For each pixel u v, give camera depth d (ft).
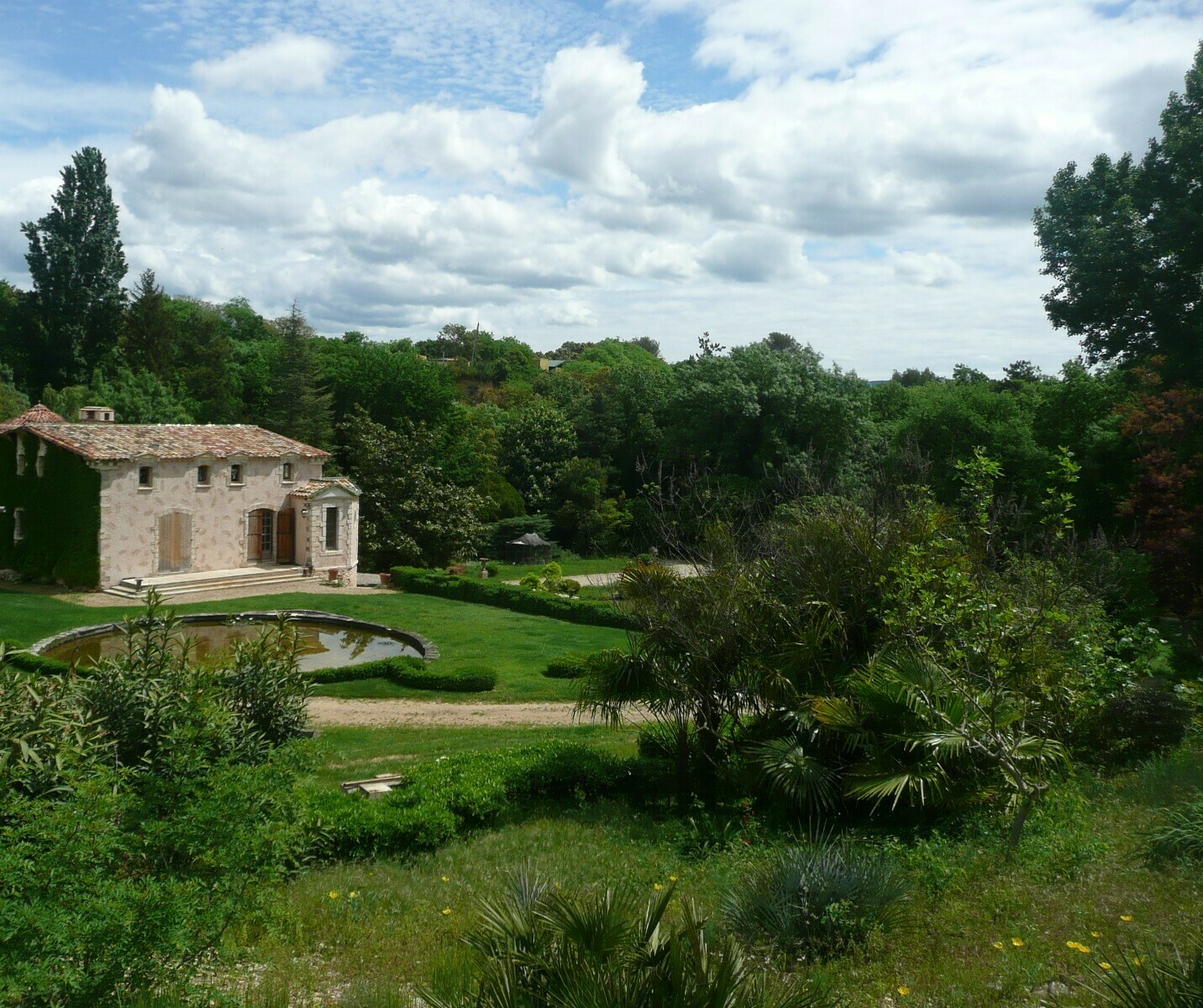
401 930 25.89
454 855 34.73
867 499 45.24
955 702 32.27
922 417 146.30
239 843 21.98
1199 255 87.30
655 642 43.86
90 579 106.93
